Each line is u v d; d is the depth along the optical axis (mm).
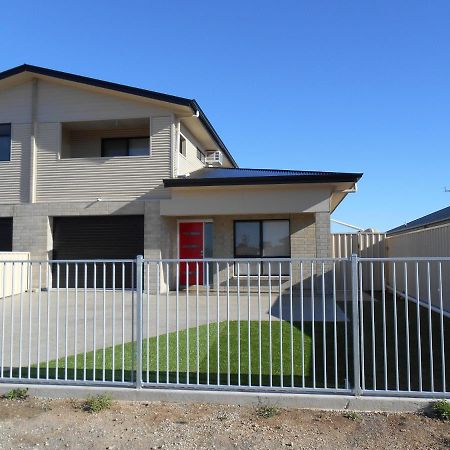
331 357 6707
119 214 15312
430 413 4684
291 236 15055
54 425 4605
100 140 17203
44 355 7102
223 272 15273
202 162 20234
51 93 16125
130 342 7836
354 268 5078
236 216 15492
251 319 9742
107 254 15578
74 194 15734
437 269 11438
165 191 15320
